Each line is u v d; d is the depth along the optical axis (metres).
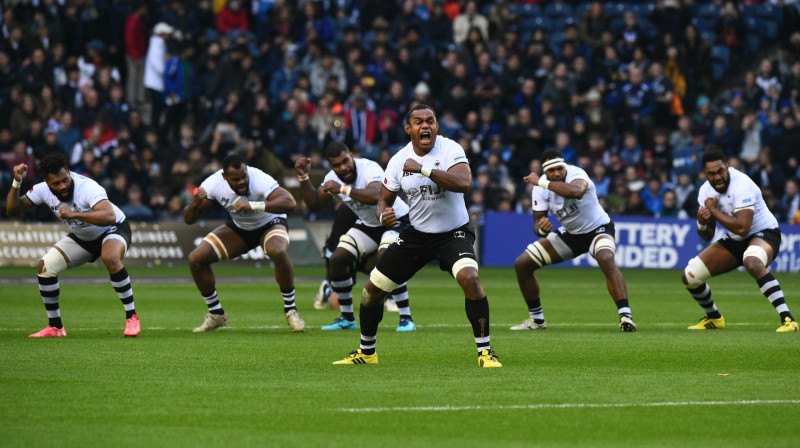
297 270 84.38
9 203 38.38
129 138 89.75
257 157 85.94
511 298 60.75
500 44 106.69
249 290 64.75
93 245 39.41
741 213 41.59
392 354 33.94
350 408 23.75
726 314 50.81
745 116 99.06
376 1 106.81
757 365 31.23
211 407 23.86
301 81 95.25
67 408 23.70
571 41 103.88
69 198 38.25
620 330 42.25
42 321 45.03
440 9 106.44
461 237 30.42
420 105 29.83
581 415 23.05
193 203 41.12
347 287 42.84
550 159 41.94
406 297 42.47
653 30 112.69
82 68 97.94
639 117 99.69
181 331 41.44
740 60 113.19
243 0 105.00
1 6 98.44
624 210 92.38
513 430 21.52
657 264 91.81
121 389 26.28
